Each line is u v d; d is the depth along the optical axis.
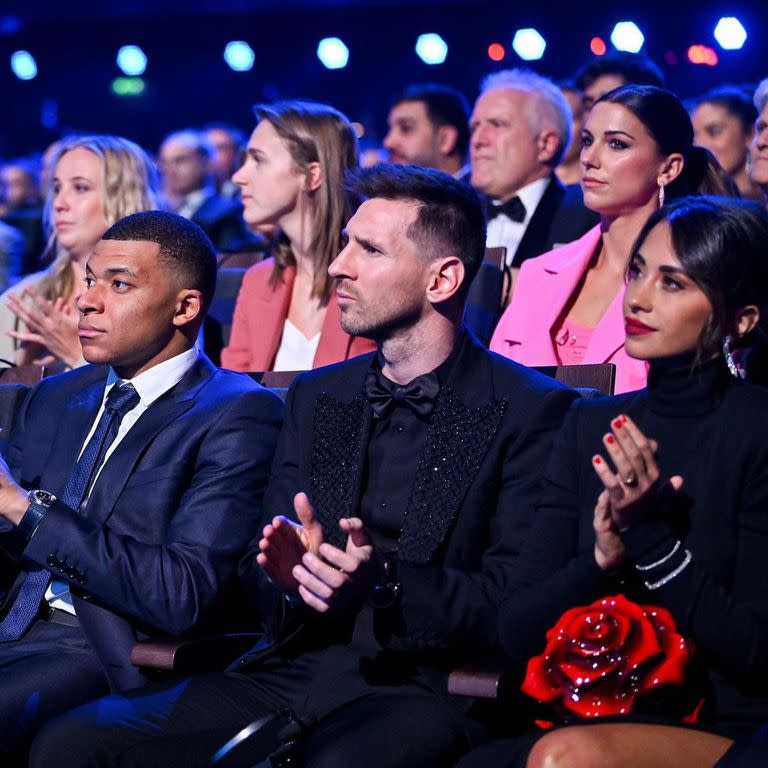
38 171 30.89
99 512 10.12
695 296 8.10
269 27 48.56
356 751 8.09
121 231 10.60
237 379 10.79
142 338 10.47
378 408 9.45
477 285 13.87
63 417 10.98
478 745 8.30
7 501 9.71
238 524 10.03
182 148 27.73
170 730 8.79
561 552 8.57
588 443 8.63
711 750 7.17
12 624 10.17
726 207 8.24
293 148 14.33
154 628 9.86
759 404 8.06
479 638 8.73
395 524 9.23
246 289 14.84
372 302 9.48
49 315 13.94
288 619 9.06
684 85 36.94
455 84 44.00
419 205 9.49
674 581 7.63
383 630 8.79
